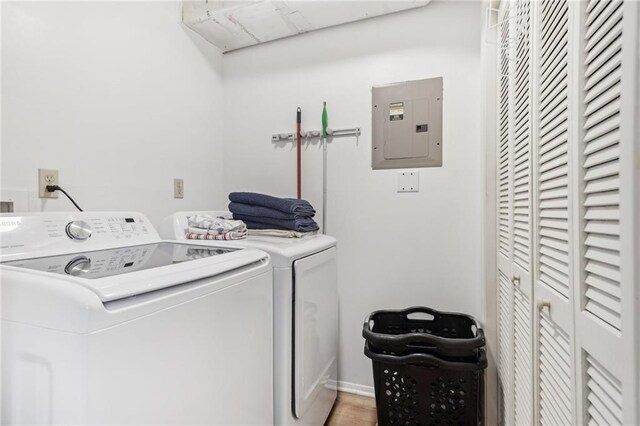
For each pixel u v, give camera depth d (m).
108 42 1.40
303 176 1.95
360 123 1.82
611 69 0.51
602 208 0.55
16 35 1.09
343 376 1.86
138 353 0.61
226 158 2.12
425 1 1.64
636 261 0.42
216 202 2.06
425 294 1.71
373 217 1.80
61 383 0.55
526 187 1.01
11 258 0.86
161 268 0.75
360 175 1.83
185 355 0.72
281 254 1.14
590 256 0.58
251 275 0.98
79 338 0.54
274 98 2.01
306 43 1.94
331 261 1.59
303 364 1.25
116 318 0.58
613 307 0.50
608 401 0.52
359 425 1.56
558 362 0.74
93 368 0.54
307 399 1.29
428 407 1.34
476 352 1.29
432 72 1.69
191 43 1.86
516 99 1.13
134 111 1.52
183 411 0.71
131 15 1.50
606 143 0.53
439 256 1.69
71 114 1.26
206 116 1.98
